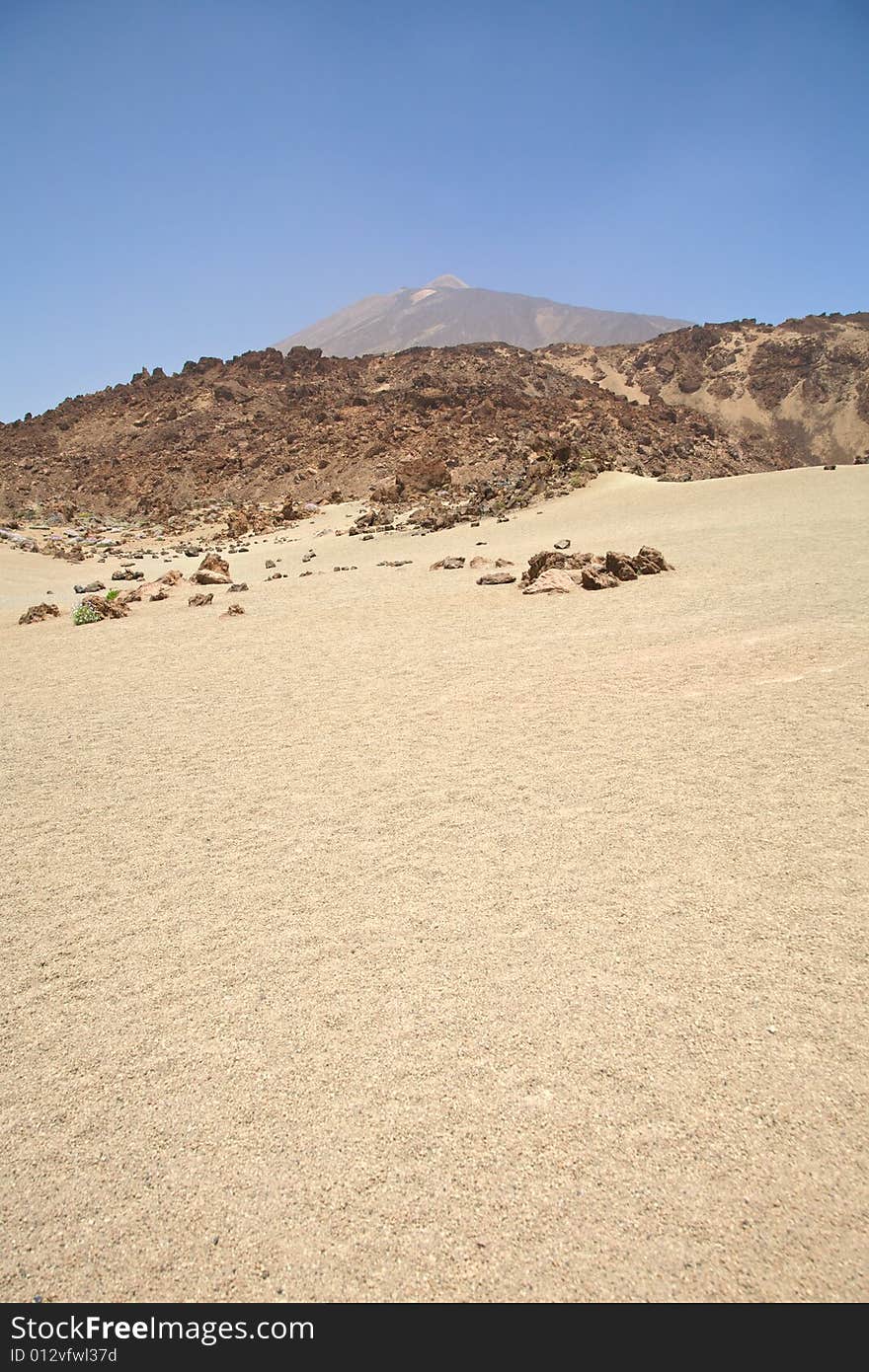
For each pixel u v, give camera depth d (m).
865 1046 3.11
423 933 4.07
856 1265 2.36
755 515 27.41
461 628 12.92
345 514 55.56
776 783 5.52
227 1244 2.55
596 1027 3.31
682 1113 2.87
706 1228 2.48
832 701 7.18
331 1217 2.60
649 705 7.72
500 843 5.00
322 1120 2.96
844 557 15.72
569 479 46.66
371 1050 3.28
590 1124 2.85
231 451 82.00
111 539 53.78
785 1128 2.79
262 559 37.22
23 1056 3.43
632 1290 2.33
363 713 8.38
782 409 133.88
